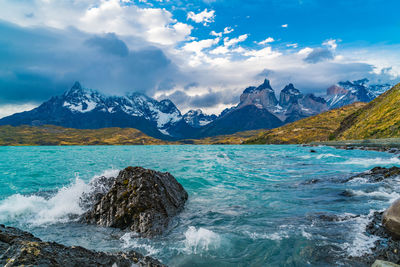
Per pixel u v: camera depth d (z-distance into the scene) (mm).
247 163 40844
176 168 33188
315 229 10227
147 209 11969
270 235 9789
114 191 13344
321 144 134625
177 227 11398
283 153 73812
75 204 14734
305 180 22500
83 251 6332
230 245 9055
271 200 15922
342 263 7387
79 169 34812
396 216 8805
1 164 42781
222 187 20641
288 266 7469
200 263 7836
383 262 6699
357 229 9953
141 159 53344
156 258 8203
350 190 17234
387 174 20000
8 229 7477
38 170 33562
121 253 7156
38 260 4984
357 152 64188
